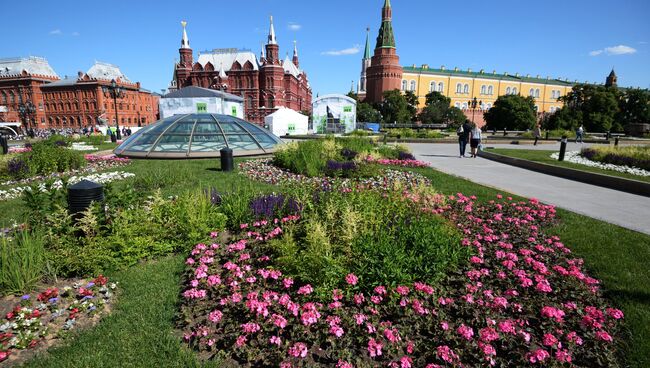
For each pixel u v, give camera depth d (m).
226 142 16.09
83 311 3.51
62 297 3.77
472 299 3.44
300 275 3.73
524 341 3.04
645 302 3.73
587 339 3.11
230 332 3.15
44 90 80.62
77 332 3.24
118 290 3.92
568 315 3.44
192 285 3.78
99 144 25.19
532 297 3.73
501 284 3.98
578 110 65.25
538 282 3.88
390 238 4.23
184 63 87.00
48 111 81.38
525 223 6.18
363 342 3.03
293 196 6.24
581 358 2.93
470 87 110.88
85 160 12.97
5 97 82.69
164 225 5.16
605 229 6.07
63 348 3.04
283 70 86.19
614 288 4.02
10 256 3.92
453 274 4.20
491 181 11.01
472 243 4.88
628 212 7.41
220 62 88.50
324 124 41.41
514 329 3.06
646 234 5.88
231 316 3.33
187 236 4.98
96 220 4.82
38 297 3.66
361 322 3.07
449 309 3.50
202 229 5.08
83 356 2.93
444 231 4.55
